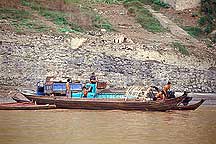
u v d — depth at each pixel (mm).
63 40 95750
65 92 71125
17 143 42938
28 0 112875
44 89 71062
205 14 122062
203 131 52594
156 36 108062
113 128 52375
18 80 84375
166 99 69188
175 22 118750
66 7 113188
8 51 89562
